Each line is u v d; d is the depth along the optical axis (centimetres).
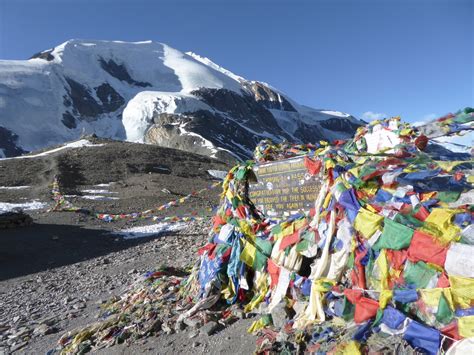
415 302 461
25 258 1803
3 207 3369
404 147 655
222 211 835
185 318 686
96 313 907
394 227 501
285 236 673
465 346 398
